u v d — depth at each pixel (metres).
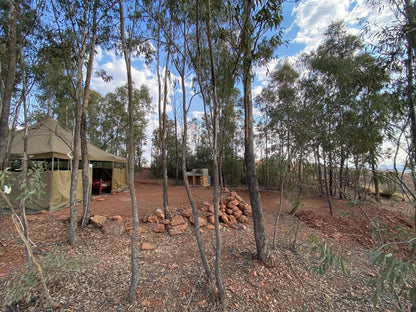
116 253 3.54
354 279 3.24
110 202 7.00
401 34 1.90
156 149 17.41
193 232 4.61
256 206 3.36
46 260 2.29
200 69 2.42
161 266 3.13
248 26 2.33
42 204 5.70
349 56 4.67
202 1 2.24
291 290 2.78
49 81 4.34
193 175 13.05
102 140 15.73
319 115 4.12
